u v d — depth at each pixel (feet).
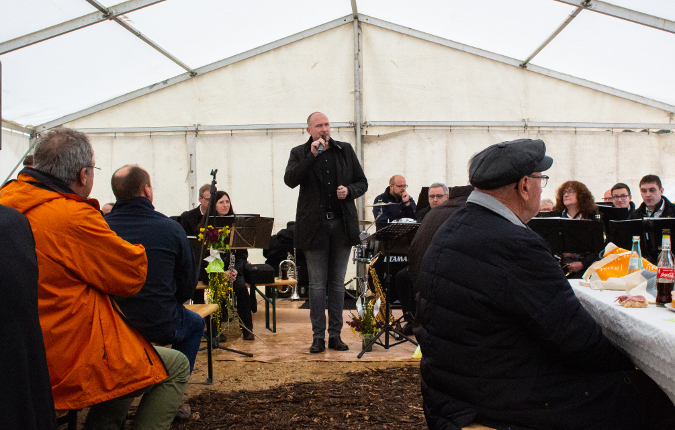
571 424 4.73
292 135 25.32
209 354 10.97
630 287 6.54
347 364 12.29
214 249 14.07
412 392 10.07
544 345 4.82
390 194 22.44
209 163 25.27
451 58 25.09
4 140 23.08
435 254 5.35
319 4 22.91
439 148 25.12
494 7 20.54
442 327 5.08
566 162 24.62
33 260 3.85
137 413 6.97
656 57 20.66
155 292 7.77
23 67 19.66
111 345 5.95
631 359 5.17
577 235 12.61
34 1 16.40
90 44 19.66
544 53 23.07
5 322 3.50
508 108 24.90
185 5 19.34
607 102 24.47
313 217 13.42
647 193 16.15
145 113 25.30
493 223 5.16
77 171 6.23
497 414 4.80
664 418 5.35
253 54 25.23
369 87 25.36
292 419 8.87
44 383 3.82
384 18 24.71
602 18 19.11
